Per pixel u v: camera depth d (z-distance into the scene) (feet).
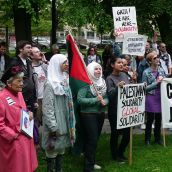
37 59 26.89
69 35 23.07
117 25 32.99
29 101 23.27
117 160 25.89
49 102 20.57
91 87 22.97
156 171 24.09
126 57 31.32
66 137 21.26
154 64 29.04
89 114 22.79
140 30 58.49
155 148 28.68
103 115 23.50
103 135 31.73
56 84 20.66
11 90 17.67
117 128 24.30
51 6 61.41
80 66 22.91
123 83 24.07
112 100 24.79
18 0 50.70
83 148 24.13
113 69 25.02
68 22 49.65
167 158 26.43
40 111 26.66
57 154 21.74
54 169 21.90
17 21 57.06
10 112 17.39
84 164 23.24
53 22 60.90
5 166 17.51
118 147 27.02
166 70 38.52
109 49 42.47
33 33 112.06
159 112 28.86
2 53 35.83
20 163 17.39
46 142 21.15
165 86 28.76
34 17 55.06
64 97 21.06
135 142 30.19
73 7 49.62
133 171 23.93
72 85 23.35
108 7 55.36
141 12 57.52
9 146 17.38
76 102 23.47
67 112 21.04
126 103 24.49
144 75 29.04
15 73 17.46
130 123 24.84
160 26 65.31
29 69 23.48
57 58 20.84
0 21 81.87
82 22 48.93
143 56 35.27
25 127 17.62
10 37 129.90
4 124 17.21
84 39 136.87
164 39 65.36
